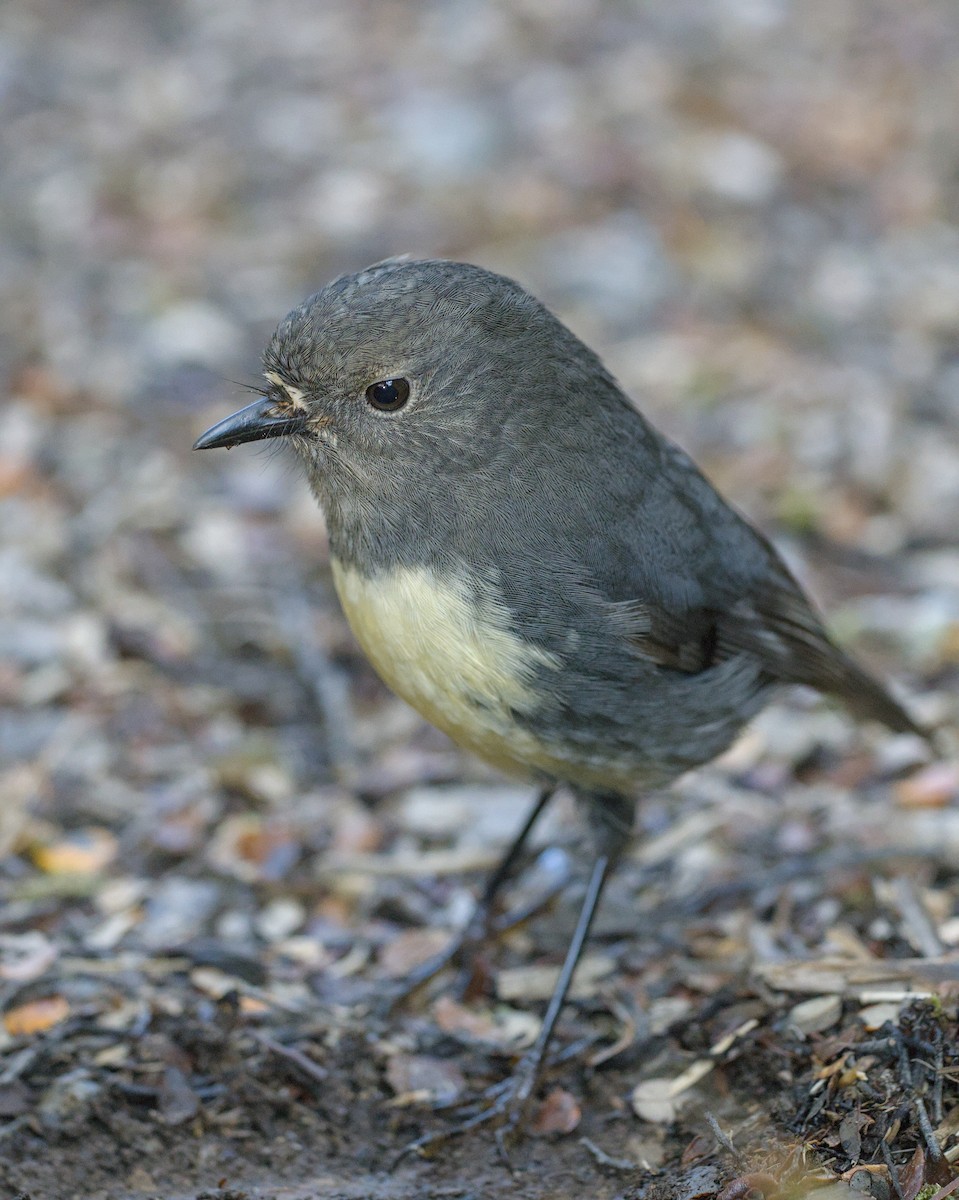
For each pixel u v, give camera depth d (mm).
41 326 16812
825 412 15383
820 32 22453
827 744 11641
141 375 16219
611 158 19500
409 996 9273
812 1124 7559
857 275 17547
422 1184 7863
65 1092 8203
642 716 8445
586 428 8484
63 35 22938
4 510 14164
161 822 11016
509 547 8172
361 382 8102
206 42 22781
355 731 12102
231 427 8336
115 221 18719
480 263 17750
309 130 20516
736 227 18391
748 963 9125
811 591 13242
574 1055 8727
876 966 8586
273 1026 8844
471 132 20016
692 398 15766
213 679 12562
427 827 11109
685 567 8695
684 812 11000
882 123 20188
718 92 20906
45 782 11391
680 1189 7375
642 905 10109
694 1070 8289
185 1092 8250
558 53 22078
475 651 8172
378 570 8281
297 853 10773
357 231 18531
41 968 9375
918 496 14312
